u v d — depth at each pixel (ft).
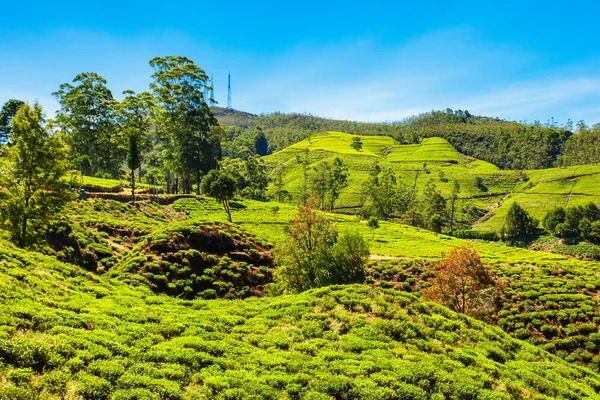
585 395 75.51
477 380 68.18
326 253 132.05
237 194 425.28
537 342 151.12
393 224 364.58
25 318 58.70
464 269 139.03
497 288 141.79
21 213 108.78
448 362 72.13
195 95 342.44
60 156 116.88
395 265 215.51
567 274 199.62
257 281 146.20
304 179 599.16
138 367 55.52
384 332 79.41
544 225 453.58
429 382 64.28
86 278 95.40
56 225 132.16
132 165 259.39
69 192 120.67
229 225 169.27
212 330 76.28
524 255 264.52
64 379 48.21
